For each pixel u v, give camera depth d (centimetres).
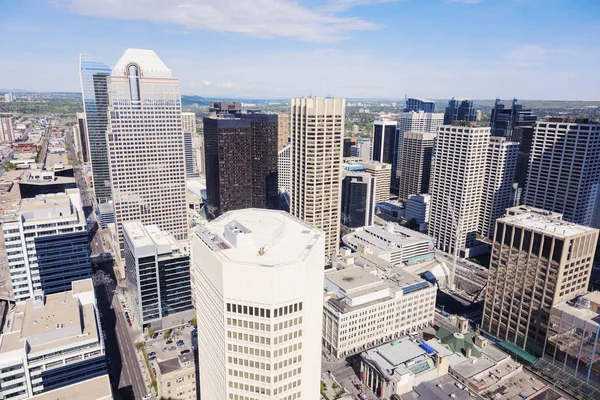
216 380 12025
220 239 11988
